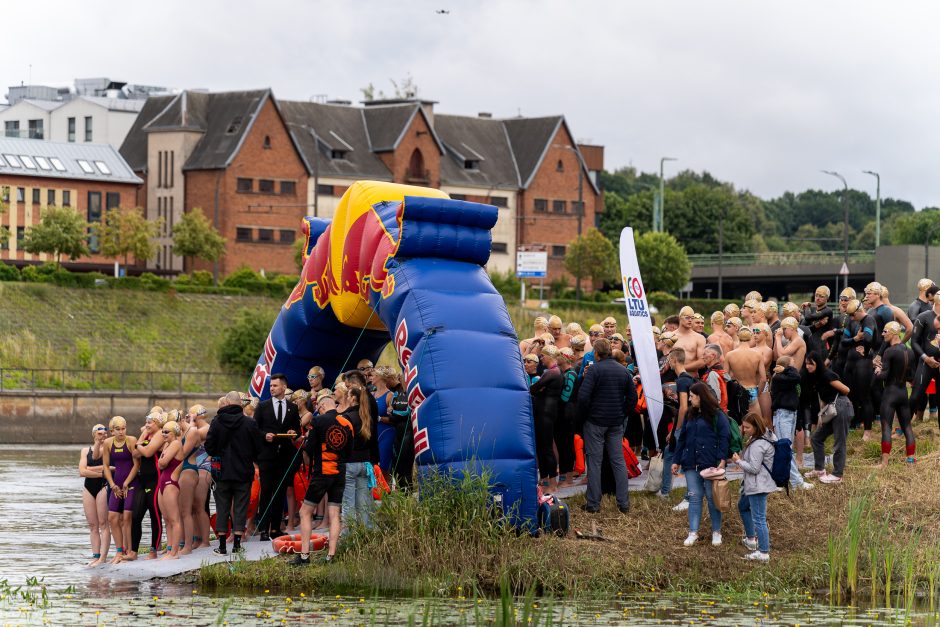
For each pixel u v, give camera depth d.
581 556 29.92
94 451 32.62
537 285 183.12
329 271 37.56
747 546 30.91
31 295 115.81
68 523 42.81
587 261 168.38
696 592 29.09
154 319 118.62
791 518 32.97
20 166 155.38
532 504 30.94
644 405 36.97
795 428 36.84
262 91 162.25
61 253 146.00
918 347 39.88
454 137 183.12
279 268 162.62
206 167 160.50
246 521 33.22
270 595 28.12
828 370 35.38
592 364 32.97
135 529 32.28
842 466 35.31
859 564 30.59
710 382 33.53
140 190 168.25
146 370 109.25
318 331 39.56
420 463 31.14
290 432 32.91
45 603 27.14
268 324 113.69
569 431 35.44
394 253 33.53
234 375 112.00
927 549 31.05
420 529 29.61
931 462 36.59
